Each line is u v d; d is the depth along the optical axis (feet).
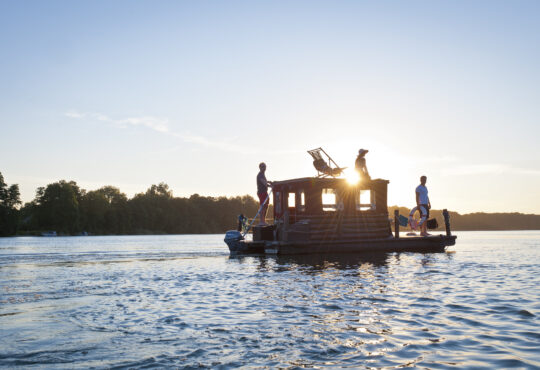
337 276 37.37
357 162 67.72
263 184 69.51
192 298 26.81
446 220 75.15
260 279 35.99
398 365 13.92
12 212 293.43
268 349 15.70
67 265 51.31
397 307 23.25
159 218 446.19
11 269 46.21
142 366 14.02
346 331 18.17
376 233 68.95
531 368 13.51
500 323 19.53
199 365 14.05
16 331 18.56
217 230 481.87
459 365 13.88
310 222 64.28
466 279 34.94
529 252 71.82
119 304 24.85
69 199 345.10
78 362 14.48
